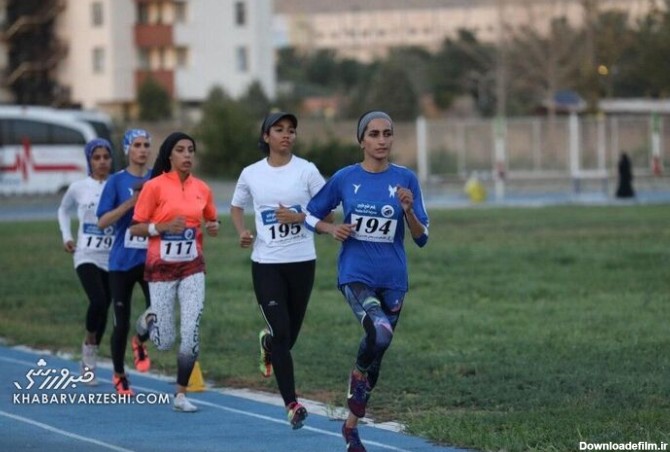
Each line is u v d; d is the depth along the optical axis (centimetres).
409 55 19188
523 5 15262
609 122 10888
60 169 11012
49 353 2977
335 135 12362
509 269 4503
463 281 4141
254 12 15588
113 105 14475
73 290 4212
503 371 2436
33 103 14150
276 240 1945
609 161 10975
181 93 14962
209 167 12131
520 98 15450
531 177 10775
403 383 2369
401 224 1809
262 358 2012
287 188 1961
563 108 13950
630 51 14738
